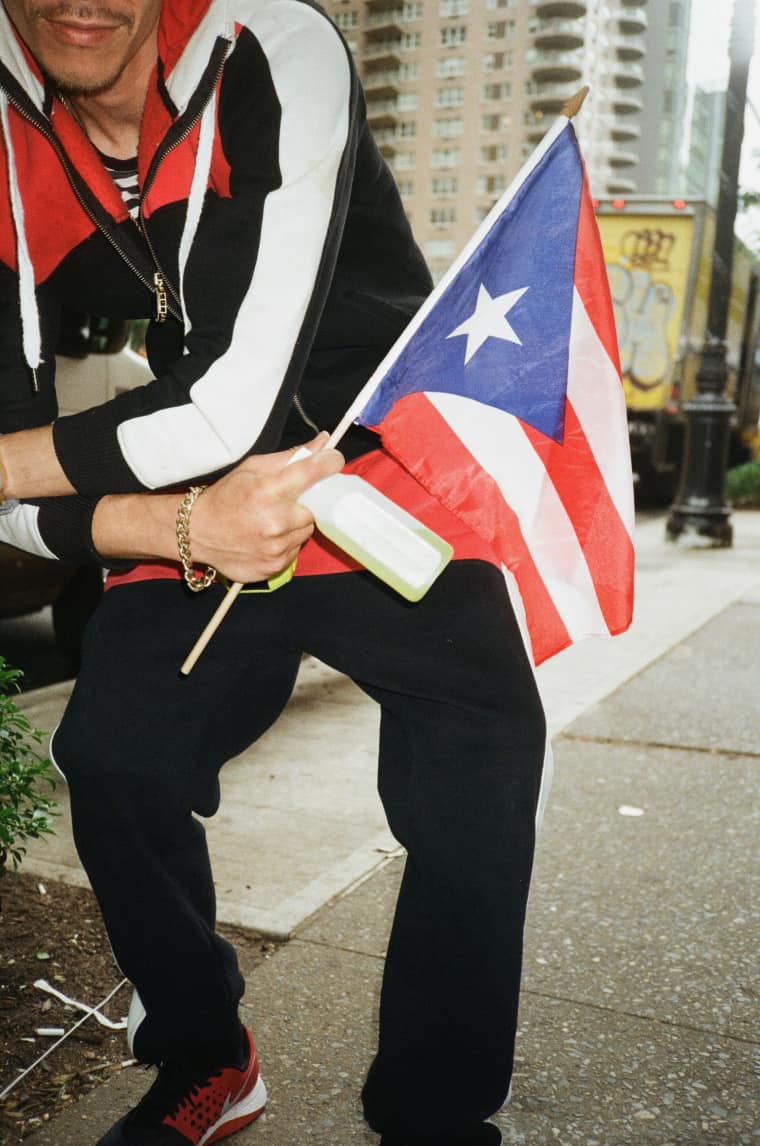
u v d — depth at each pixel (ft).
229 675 5.19
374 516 4.54
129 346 15.40
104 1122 6.36
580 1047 7.12
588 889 9.52
